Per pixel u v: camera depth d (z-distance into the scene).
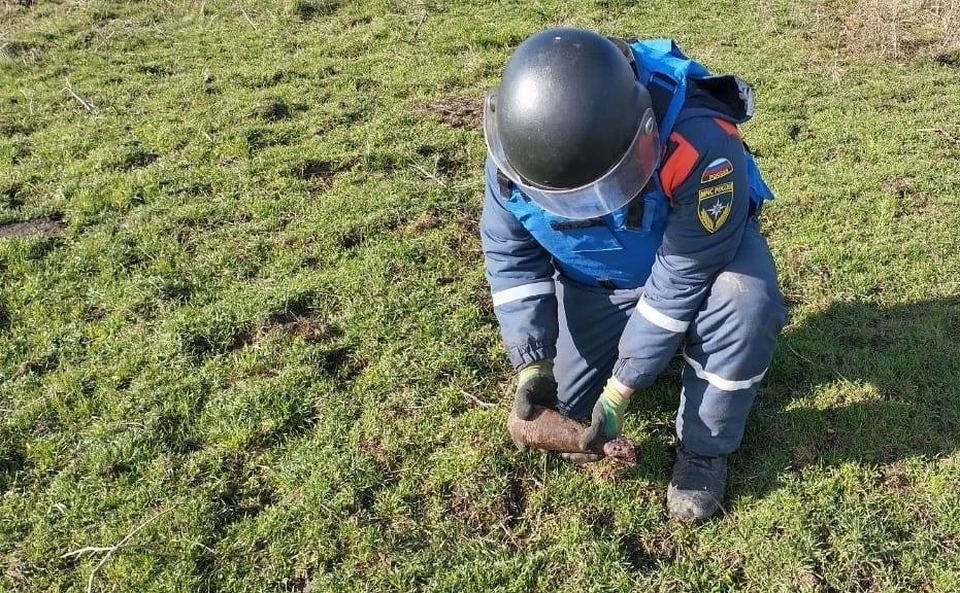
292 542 2.62
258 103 5.83
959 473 2.73
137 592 2.47
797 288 3.70
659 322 2.42
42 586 2.52
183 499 2.76
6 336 3.57
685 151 2.18
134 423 3.06
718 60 6.51
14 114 5.82
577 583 2.47
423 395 3.20
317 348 3.42
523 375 2.60
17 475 2.88
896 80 6.04
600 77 1.99
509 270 2.65
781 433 2.94
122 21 7.96
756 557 2.52
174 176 4.84
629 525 2.64
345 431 3.04
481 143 5.21
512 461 2.87
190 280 3.90
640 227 2.34
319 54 6.99
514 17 7.74
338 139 5.29
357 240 4.21
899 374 3.16
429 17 7.84
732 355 2.47
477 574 2.49
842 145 4.98
